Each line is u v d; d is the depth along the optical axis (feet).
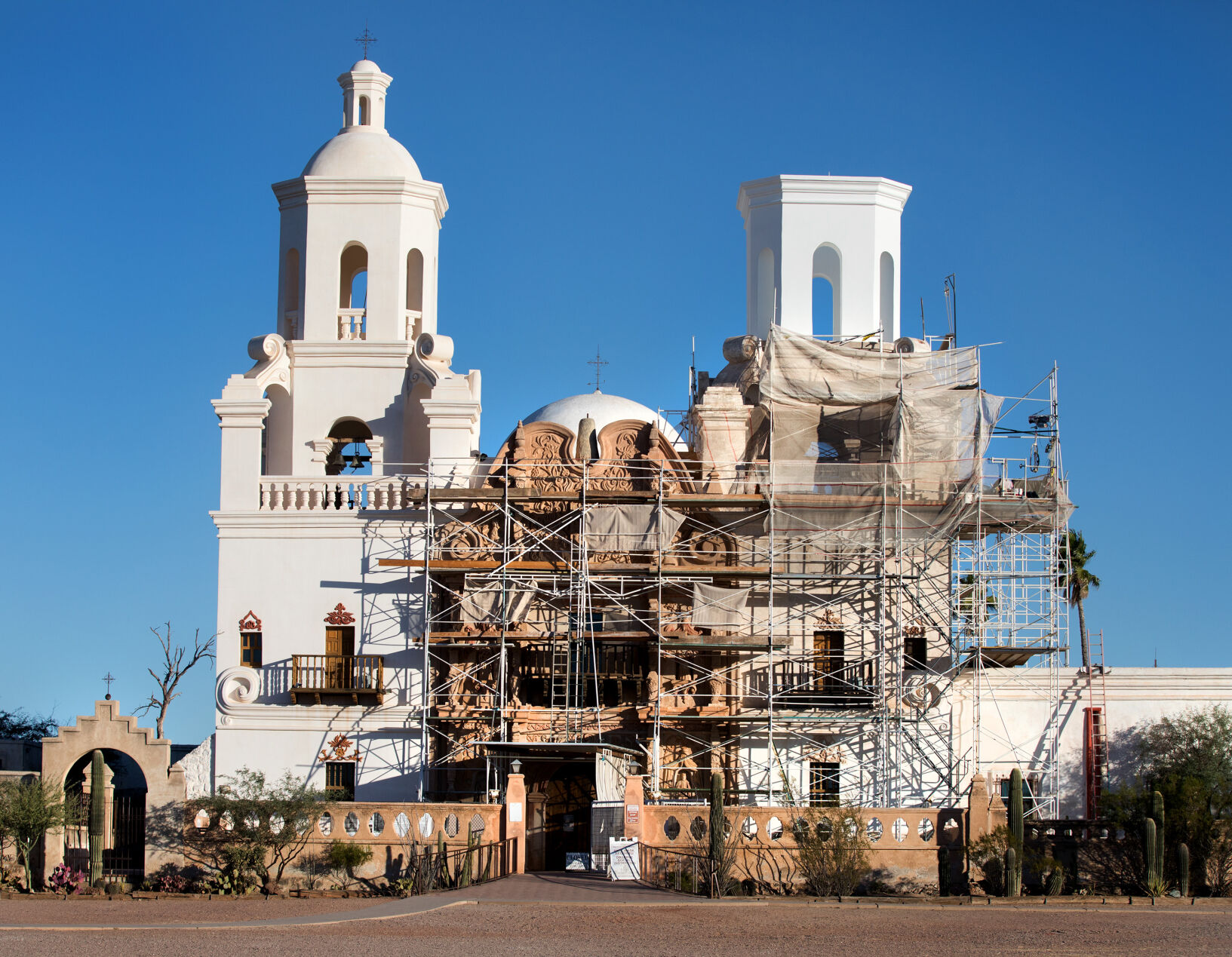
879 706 156.04
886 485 159.63
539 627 160.45
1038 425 165.68
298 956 96.17
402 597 160.76
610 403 179.22
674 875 132.46
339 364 174.09
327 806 142.82
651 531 159.12
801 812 139.44
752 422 168.45
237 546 162.50
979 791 139.85
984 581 162.30
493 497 158.92
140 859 149.48
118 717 150.10
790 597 160.76
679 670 159.02
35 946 100.63
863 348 171.63
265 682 160.35
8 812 141.49
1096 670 163.22
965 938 105.81
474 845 138.00
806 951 99.55
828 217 180.14
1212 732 156.04
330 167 179.01
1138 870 139.03
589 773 160.25
